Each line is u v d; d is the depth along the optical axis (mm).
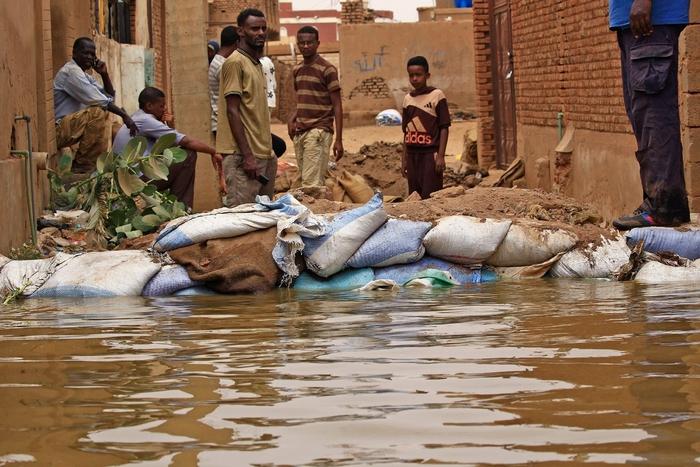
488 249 7539
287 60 43094
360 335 5012
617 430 3082
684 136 9516
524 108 16438
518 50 16594
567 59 13836
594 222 8430
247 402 3596
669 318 5254
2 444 3096
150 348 4820
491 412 3352
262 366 4258
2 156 9070
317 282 7457
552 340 4684
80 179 11516
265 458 2889
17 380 4113
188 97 12141
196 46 12070
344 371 4094
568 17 13695
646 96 8102
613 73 11867
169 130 10258
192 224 7496
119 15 21578
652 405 3379
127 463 2869
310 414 3389
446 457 2857
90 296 7180
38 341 5133
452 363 4195
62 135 12117
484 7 19484
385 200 13094
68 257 7488
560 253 7645
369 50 38469
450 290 7000
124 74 20328
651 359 4156
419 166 12305
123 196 8914
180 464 2852
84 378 4121
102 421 3369
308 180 12461
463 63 38312
